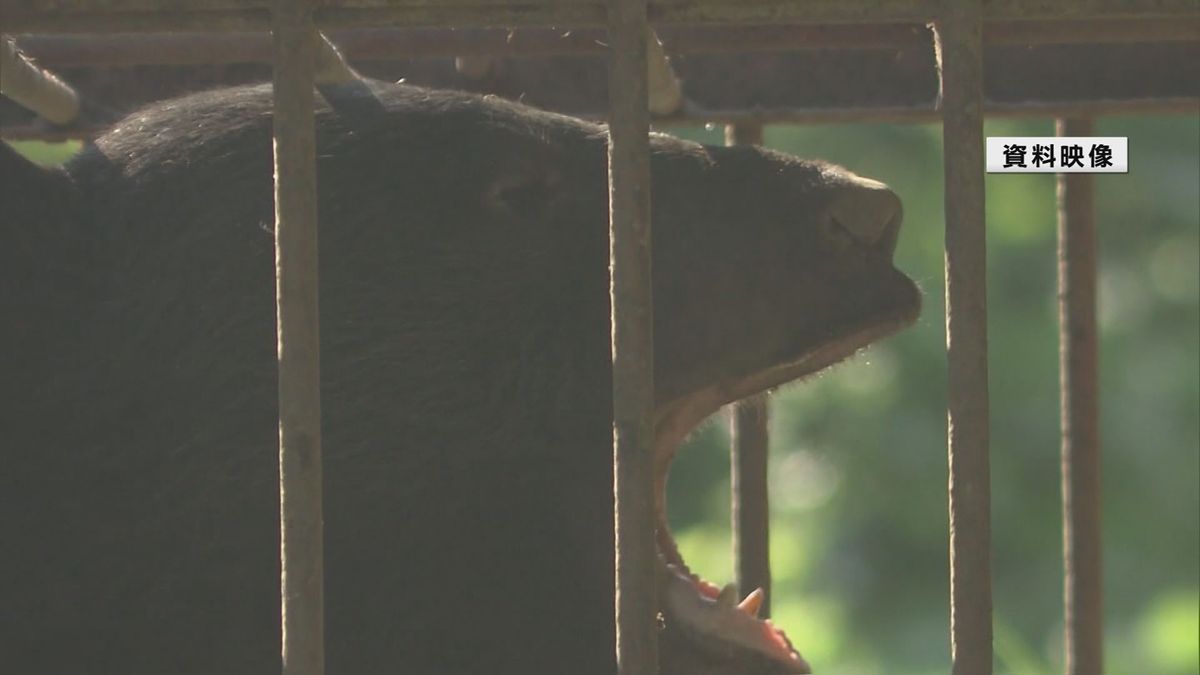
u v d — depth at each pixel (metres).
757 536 8.18
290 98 5.04
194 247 6.04
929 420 21.75
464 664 6.12
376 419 6.09
